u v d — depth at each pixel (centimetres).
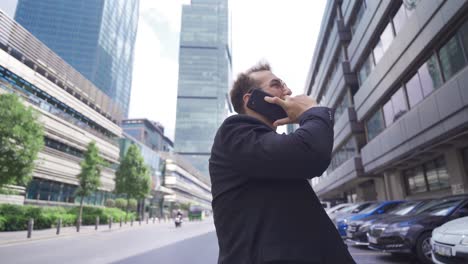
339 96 2541
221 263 94
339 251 90
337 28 2472
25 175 1542
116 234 1833
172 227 2764
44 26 9938
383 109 1752
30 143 1545
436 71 1177
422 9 1191
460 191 1189
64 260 838
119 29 11694
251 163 90
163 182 6594
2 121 1471
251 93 115
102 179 3931
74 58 9838
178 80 16950
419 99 1325
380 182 2097
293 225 88
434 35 1120
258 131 97
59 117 3047
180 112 16288
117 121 4372
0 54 2291
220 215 98
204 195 11162
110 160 4147
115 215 3244
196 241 1363
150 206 5847
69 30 10069
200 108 16400
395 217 759
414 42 1278
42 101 2803
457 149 1204
